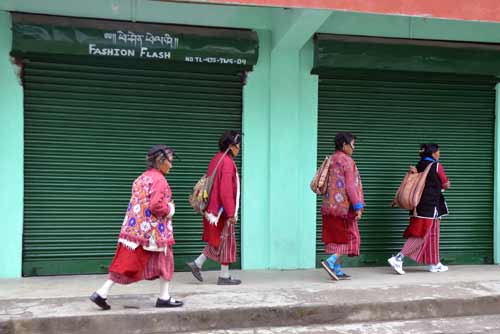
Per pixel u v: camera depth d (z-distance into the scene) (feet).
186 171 22.08
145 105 21.54
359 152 23.61
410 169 22.27
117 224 21.48
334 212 19.63
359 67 22.61
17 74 20.07
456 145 24.49
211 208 18.56
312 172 23.04
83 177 21.08
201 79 22.03
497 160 24.58
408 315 17.46
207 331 15.88
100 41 20.08
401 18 23.44
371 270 22.95
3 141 20.03
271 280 20.44
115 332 15.26
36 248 20.65
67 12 20.35
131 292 18.16
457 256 24.52
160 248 15.34
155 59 20.80
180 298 17.29
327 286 19.38
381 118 23.76
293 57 22.68
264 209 22.70
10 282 19.61
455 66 23.40
